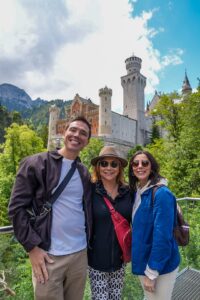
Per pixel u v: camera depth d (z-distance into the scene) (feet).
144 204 8.66
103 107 235.81
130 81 303.89
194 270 13.55
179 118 92.68
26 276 8.95
